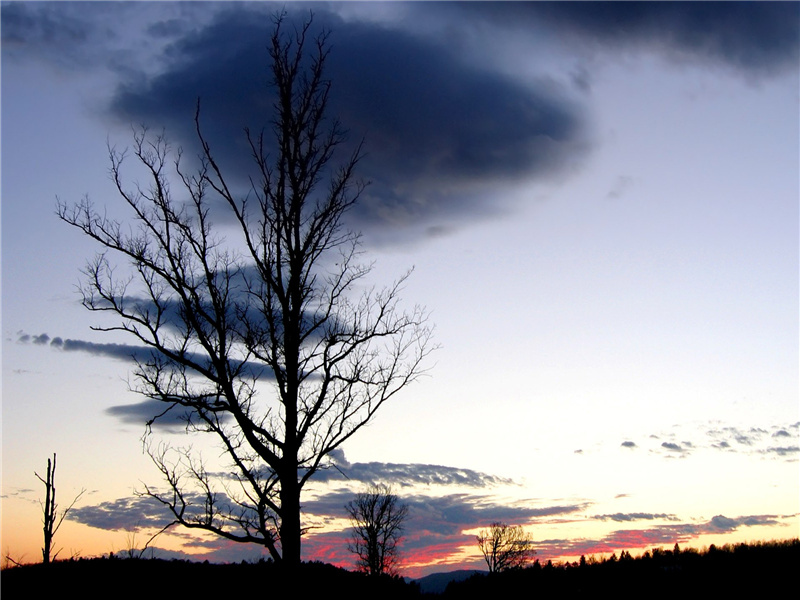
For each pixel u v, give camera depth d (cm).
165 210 1612
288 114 1753
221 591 2552
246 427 1548
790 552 4803
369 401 1647
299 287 1664
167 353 1548
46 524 2784
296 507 1550
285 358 1608
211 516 1505
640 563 5222
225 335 1582
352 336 1647
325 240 1714
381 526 4556
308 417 1591
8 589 2584
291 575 1491
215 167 1677
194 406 1538
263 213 1695
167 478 1512
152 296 1572
